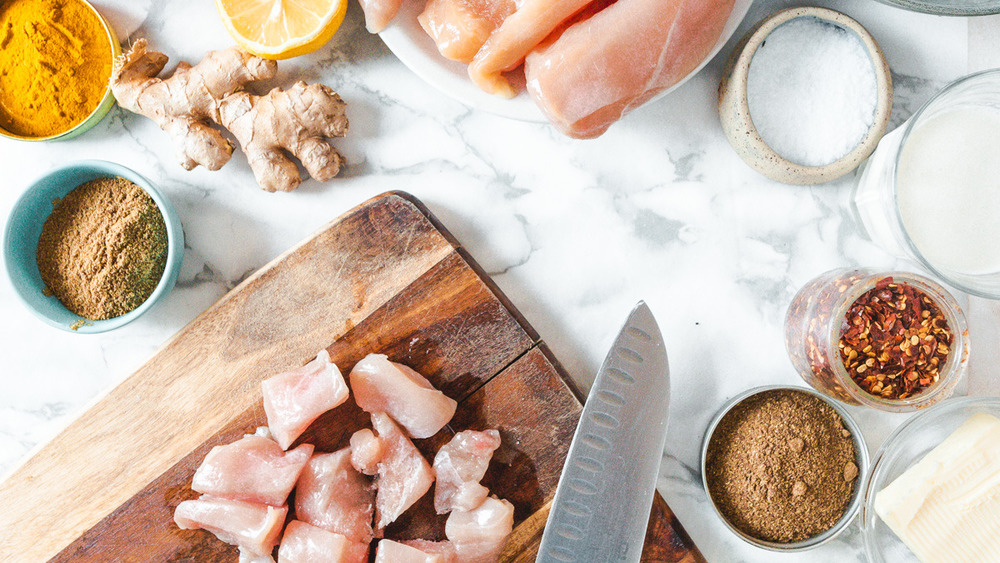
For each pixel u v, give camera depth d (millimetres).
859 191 576
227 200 585
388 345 558
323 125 561
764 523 551
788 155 556
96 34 563
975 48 577
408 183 585
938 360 540
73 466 554
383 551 538
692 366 585
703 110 582
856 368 542
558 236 586
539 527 556
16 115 564
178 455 555
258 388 557
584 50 510
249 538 539
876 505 540
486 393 558
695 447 583
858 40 542
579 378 586
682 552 550
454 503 547
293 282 558
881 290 540
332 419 559
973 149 543
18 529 552
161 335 585
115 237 547
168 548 554
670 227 586
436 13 530
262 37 545
